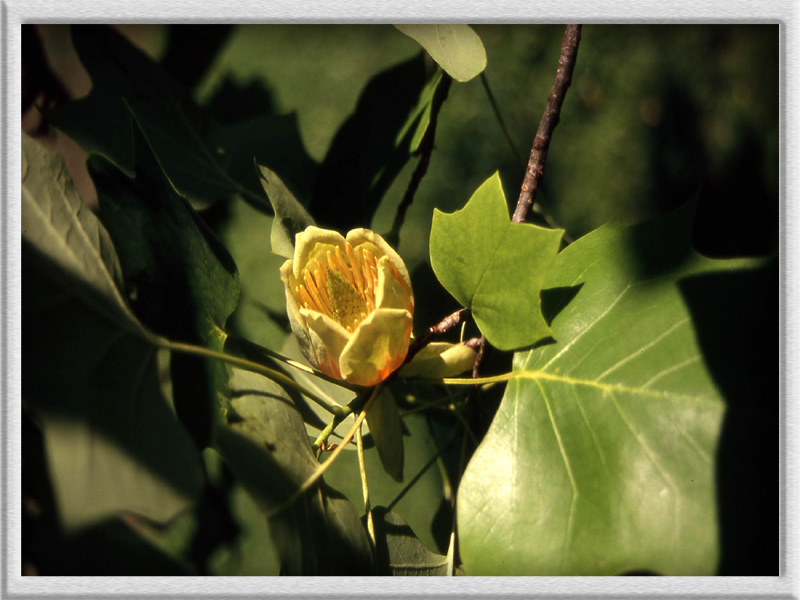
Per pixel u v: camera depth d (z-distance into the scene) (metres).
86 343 0.32
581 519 0.32
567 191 0.77
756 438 0.31
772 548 0.31
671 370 0.33
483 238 0.33
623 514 0.32
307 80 0.80
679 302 0.34
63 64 0.47
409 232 0.71
